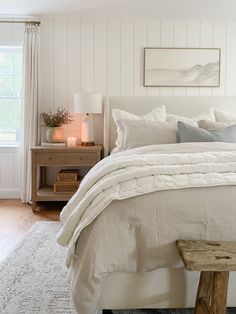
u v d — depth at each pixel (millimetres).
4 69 5004
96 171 2469
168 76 4773
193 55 4754
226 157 2145
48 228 3660
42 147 4379
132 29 4750
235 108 4617
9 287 2350
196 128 3324
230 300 1851
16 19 4742
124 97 4598
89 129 4605
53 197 4363
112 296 1831
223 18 4668
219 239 1790
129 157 2312
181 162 2111
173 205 1801
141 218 1789
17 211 4379
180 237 1784
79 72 4801
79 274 1743
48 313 2027
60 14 4594
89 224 1820
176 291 1848
